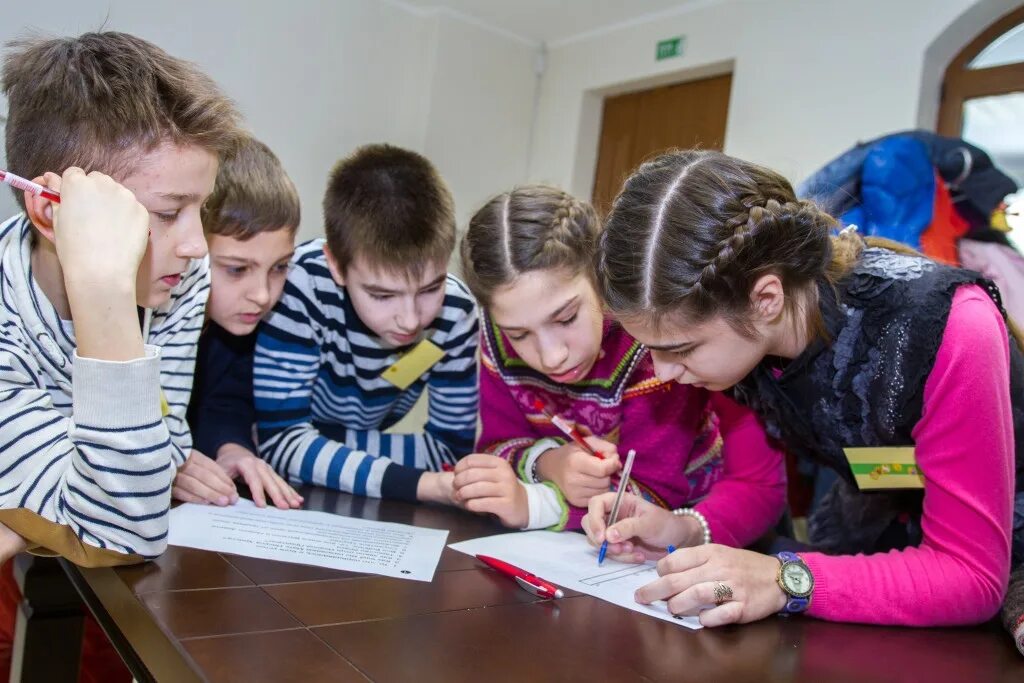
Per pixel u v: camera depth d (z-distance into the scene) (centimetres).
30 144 92
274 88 362
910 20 294
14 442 89
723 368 95
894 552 95
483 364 139
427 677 63
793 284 94
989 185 226
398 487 128
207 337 147
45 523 87
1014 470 93
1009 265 223
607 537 103
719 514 117
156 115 89
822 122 318
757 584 87
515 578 90
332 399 158
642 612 85
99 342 85
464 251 120
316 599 78
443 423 158
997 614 93
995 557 89
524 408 139
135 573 83
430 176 145
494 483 117
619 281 92
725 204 89
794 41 330
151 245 94
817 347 99
